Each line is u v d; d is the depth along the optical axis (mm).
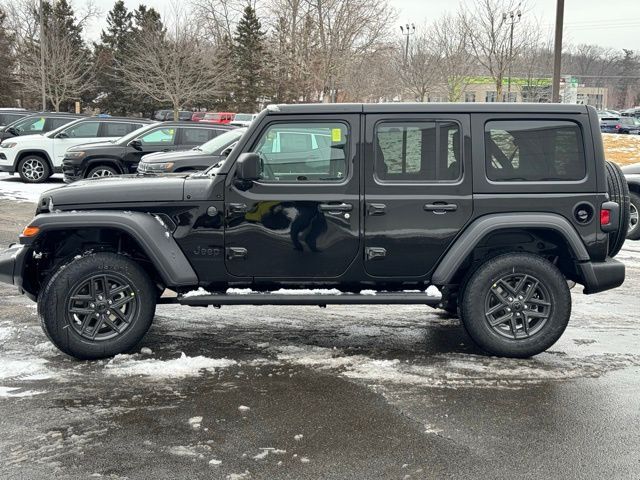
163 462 3730
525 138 5469
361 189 5395
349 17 33031
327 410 4461
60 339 5199
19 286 5363
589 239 5484
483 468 3715
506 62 35406
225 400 4602
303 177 5414
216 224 5375
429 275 5508
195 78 41875
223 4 47781
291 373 5141
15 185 17391
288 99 36438
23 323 6328
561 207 5453
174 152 12961
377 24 34062
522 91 40281
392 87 36000
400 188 5398
